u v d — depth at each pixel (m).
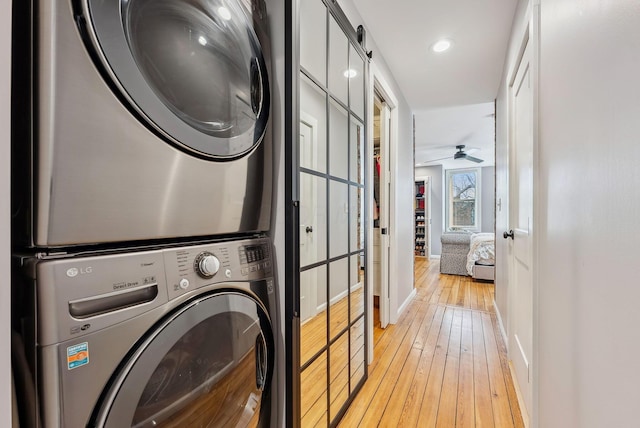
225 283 0.79
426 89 3.12
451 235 5.43
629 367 0.57
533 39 1.36
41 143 0.46
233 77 0.87
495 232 3.24
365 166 1.95
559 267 1.03
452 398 1.72
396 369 2.04
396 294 2.93
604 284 0.69
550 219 1.15
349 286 1.74
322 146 1.46
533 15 1.36
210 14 0.78
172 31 0.67
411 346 2.40
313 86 1.37
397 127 2.93
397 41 2.25
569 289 0.92
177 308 0.65
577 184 0.87
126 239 0.57
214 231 0.79
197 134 0.72
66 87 0.48
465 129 4.70
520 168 1.88
